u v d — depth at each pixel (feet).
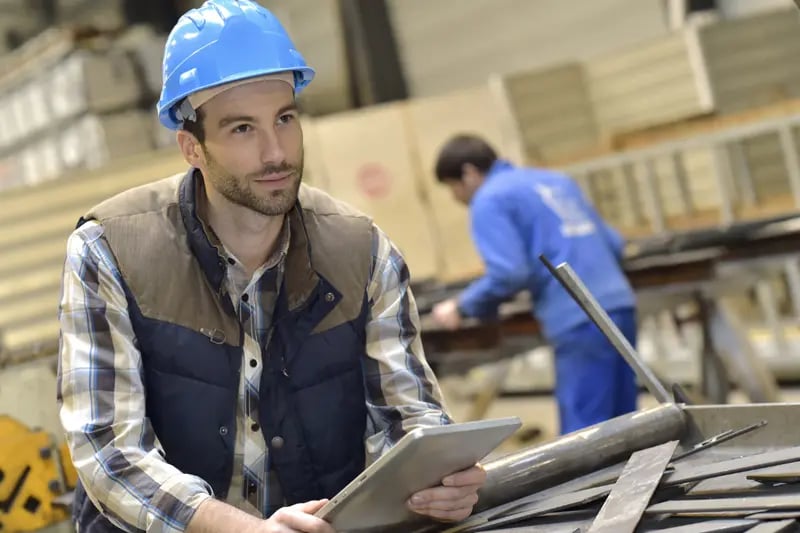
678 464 4.39
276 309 4.85
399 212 18.54
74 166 15.05
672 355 16.01
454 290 13.29
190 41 4.51
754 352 11.48
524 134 17.83
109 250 4.66
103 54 14.79
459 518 4.26
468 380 18.51
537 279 10.08
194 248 4.75
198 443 4.80
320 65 25.39
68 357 4.51
